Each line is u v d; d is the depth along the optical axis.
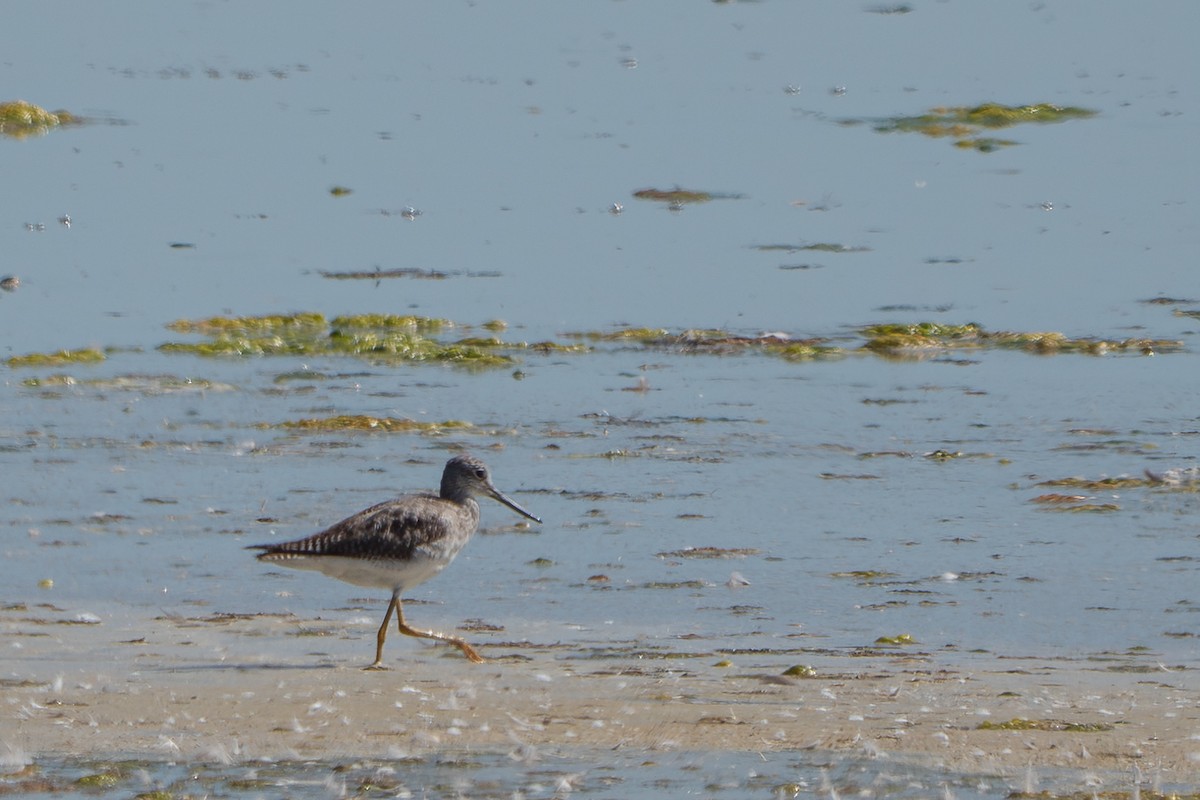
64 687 9.84
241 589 12.58
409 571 11.11
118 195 29.12
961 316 22.91
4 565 12.96
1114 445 16.98
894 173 31.62
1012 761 8.42
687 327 22.42
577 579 12.94
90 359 20.31
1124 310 23.06
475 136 34.44
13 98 36.38
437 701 9.62
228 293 23.67
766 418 18.20
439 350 21.06
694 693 9.85
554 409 18.58
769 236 27.31
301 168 31.53
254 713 9.33
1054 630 11.52
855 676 10.30
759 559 13.45
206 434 17.23
